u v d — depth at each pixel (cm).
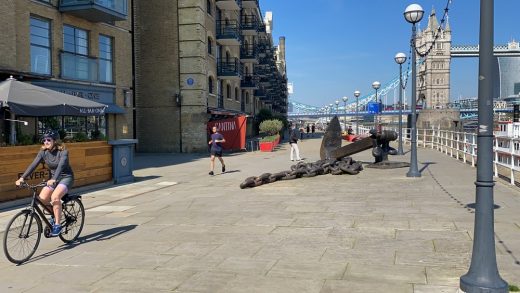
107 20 2373
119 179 1502
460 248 638
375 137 1703
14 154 1088
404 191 1155
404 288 493
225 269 582
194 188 1367
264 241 714
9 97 1195
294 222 842
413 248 646
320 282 522
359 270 559
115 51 2567
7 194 1073
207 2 3512
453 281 509
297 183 1365
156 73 3231
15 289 540
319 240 708
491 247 453
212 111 3391
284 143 4247
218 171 1861
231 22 4325
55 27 2109
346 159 1666
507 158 1658
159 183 1512
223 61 4150
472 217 830
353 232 750
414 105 1441
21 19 1897
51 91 1355
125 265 617
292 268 576
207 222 873
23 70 1903
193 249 684
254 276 552
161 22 3219
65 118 2197
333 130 1745
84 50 2352
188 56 3198
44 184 702
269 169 1905
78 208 770
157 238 762
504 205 916
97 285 544
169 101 3216
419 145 3347
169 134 3219
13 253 640
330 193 1161
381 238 706
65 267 621
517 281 491
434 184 1264
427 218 833
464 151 1911
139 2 3234
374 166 1703
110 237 782
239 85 4831
